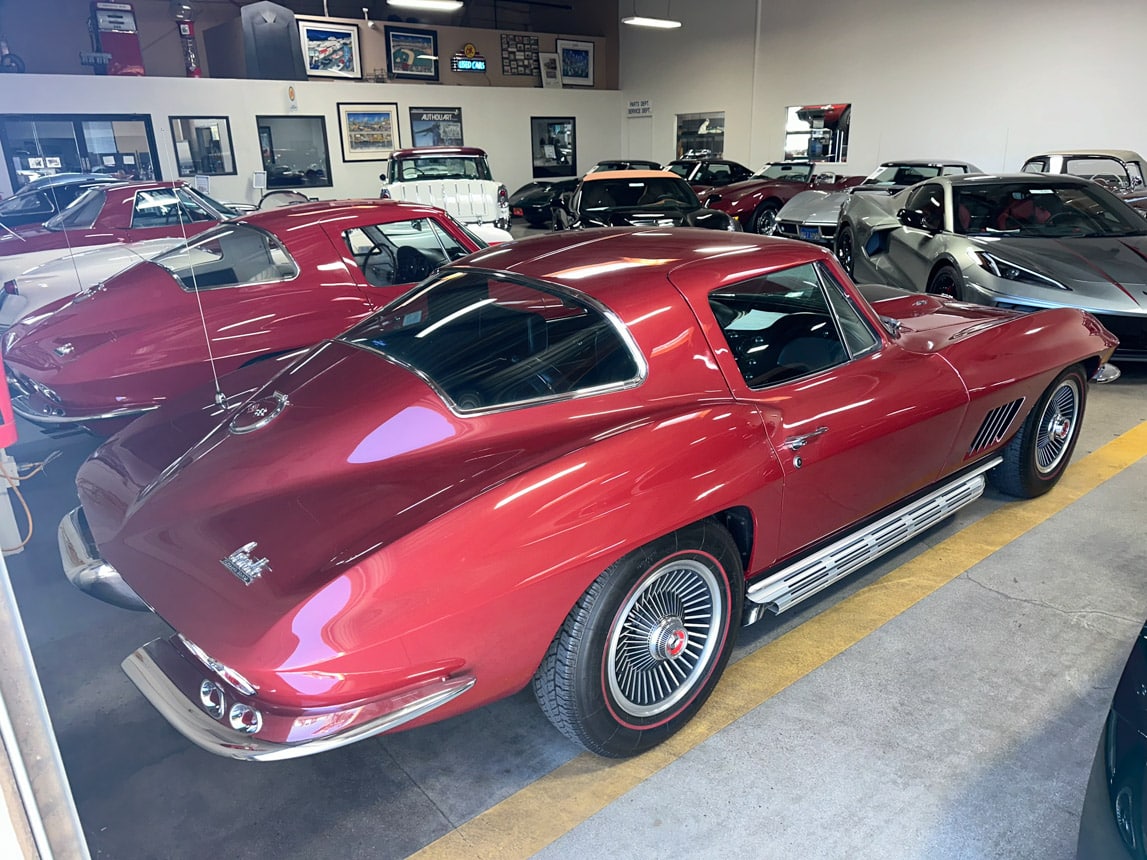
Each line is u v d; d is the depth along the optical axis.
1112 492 3.67
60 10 14.14
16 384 3.80
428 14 19.17
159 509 2.00
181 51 16.69
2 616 0.88
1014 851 1.81
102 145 13.13
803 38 15.89
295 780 2.11
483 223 11.10
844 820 1.91
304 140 15.70
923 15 13.81
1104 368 3.56
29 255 7.25
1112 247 5.51
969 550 3.18
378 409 2.01
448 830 1.92
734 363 2.24
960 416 2.83
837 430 2.36
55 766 0.96
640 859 1.81
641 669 2.06
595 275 2.27
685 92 18.86
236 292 4.13
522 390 2.02
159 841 1.91
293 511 1.81
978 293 5.39
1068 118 12.30
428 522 1.65
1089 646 2.55
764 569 2.39
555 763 2.14
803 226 10.34
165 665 1.79
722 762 2.10
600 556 1.80
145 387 3.82
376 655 1.56
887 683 2.40
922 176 11.48
